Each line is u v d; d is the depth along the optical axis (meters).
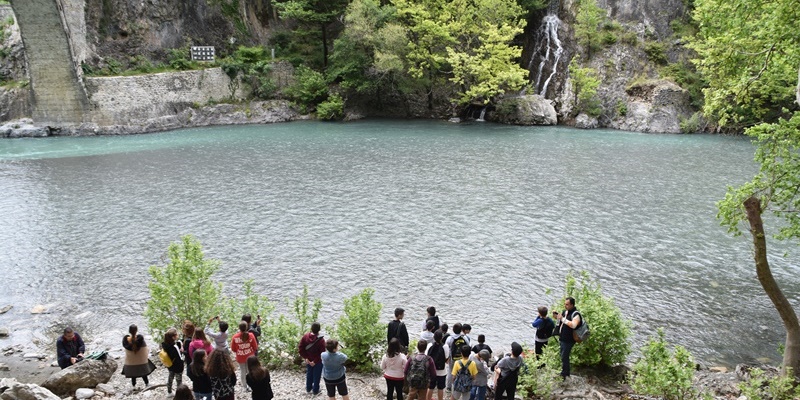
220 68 65.25
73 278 23.08
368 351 15.75
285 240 27.39
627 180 39.38
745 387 13.38
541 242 27.52
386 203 33.56
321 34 73.50
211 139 54.44
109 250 25.98
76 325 19.44
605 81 66.50
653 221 30.73
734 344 18.59
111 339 18.31
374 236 28.05
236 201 33.72
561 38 70.81
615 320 15.36
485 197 35.00
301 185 37.41
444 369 12.63
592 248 26.80
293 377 14.91
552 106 67.50
